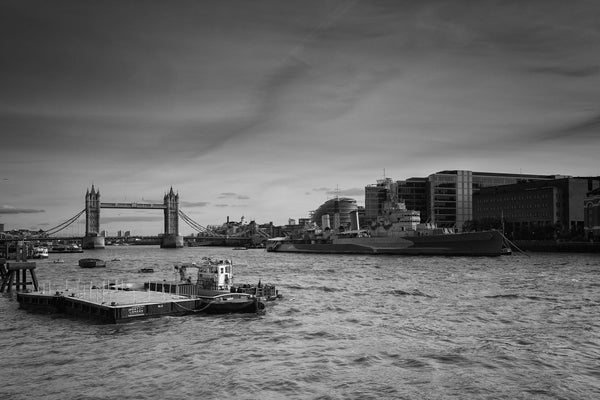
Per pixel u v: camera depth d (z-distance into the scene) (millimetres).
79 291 80812
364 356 46250
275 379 40094
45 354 48750
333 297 85000
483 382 39031
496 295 83500
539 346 49094
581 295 82875
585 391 37156
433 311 68938
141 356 47500
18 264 95750
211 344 52031
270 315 68438
